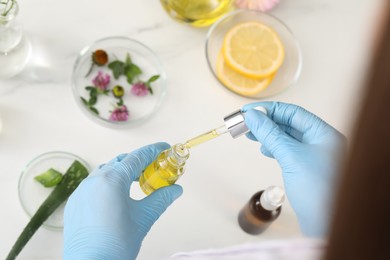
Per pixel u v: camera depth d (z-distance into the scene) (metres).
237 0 0.59
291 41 0.59
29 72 0.54
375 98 0.13
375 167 0.13
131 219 0.44
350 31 0.61
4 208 0.51
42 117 0.53
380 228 0.14
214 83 0.57
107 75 0.56
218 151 0.55
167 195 0.45
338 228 0.14
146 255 0.52
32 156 0.52
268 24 0.59
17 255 0.49
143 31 0.57
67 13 0.56
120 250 0.42
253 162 0.56
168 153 0.44
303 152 0.44
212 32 0.58
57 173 0.52
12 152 0.52
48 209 0.51
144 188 0.47
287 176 0.44
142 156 0.46
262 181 0.56
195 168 0.54
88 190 0.43
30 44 0.54
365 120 0.14
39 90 0.54
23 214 0.51
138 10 0.57
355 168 0.14
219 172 0.55
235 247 0.38
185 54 0.57
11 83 0.53
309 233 0.42
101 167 0.46
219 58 0.57
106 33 0.56
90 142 0.54
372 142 0.13
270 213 0.51
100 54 0.55
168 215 0.53
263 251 0.37
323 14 0.61
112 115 0.55
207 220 0.54
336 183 0.15
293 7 0.61
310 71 0.59
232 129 0.44
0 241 0.50
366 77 0.14
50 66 0.54
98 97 0.55
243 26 0.57
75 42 0.56
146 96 0.56
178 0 0.55
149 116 0.55
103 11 0.56
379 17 0.14
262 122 0.44
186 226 0.53
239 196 0.55
